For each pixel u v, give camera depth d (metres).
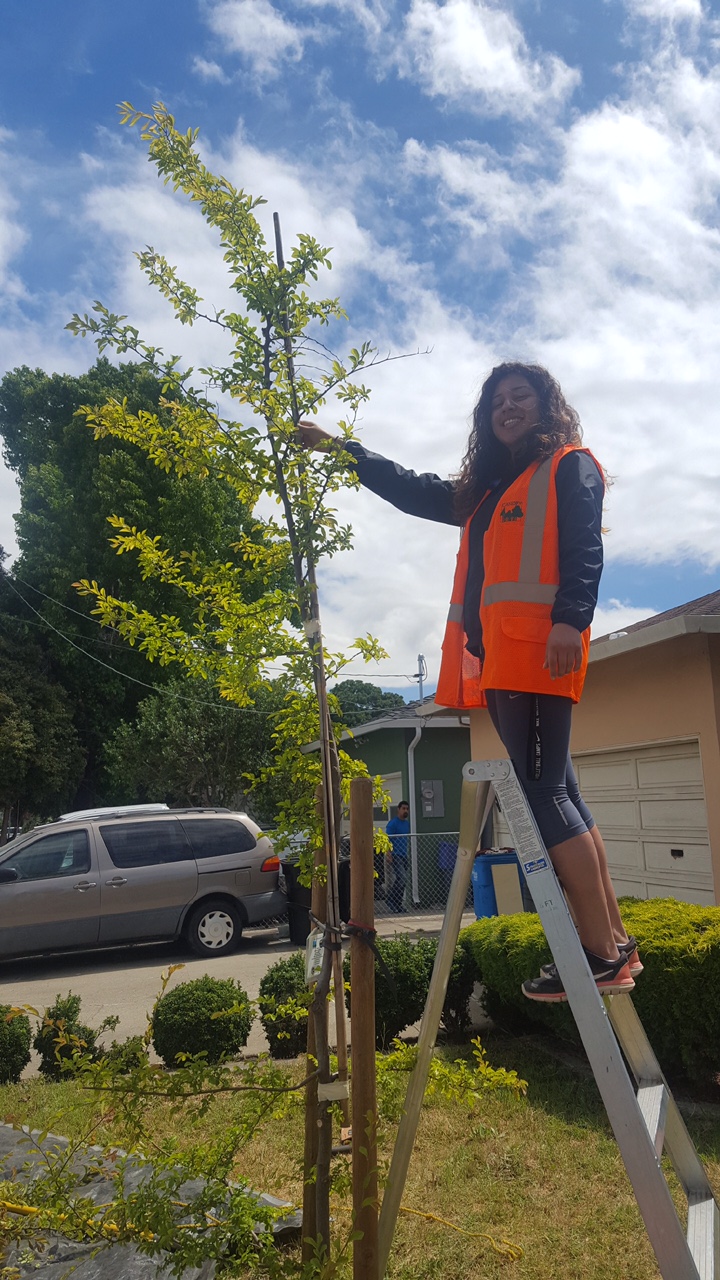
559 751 2.31
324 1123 2.53
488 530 2.46
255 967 10.30
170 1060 5.98
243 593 3.11
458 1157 4.20
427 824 17.77
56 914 10.83
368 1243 2.29
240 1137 2.58
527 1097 5.07
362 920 2.40
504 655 2.28
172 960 11.33
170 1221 2.38
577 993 2.08
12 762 27.48
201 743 22.75
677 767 8.83
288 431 2.65
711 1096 5.07
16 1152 4.05
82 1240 2.62
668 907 6.06
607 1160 4.12
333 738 2.85
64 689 29.34
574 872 2.28
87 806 31.53
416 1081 2.45
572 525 2.26
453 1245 3.36
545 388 2.57
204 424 2.75
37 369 33.03
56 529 29.34
